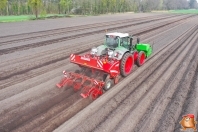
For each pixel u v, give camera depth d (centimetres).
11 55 1184
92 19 3888
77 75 775
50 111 613
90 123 560
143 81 859
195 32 2377
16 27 2361
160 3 14338
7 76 868
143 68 1026
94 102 671
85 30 2303
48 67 1000
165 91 769
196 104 668
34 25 2608
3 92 719
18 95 702
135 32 2247
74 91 750
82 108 638
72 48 1395
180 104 671
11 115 584
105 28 2527
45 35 1892
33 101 666
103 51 859
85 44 1536
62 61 1102
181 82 858
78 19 3809
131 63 911
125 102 680
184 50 1441
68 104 658
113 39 870
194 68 1047
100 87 718
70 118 581
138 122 574
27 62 1062
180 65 1090
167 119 586
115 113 614
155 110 635
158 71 988
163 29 2573
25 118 573
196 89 786
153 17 4891
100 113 609
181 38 1934
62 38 1766
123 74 862
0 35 1812
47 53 1250
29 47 1398
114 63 769
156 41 1748
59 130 527
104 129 538
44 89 758
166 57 1245
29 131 521
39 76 882
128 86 805
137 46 1077
